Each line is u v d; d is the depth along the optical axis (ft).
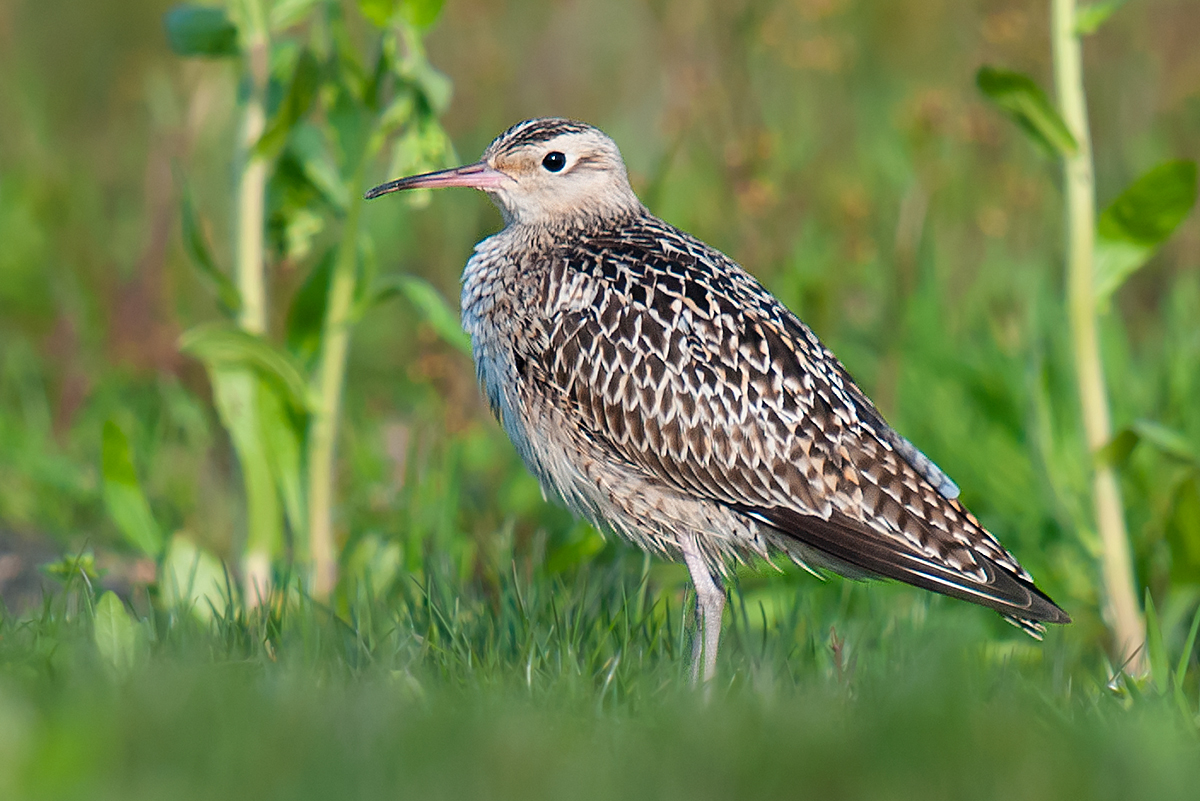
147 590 36.37
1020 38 55.01
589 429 32.78
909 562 31.30
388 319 56.49
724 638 34.88
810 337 33.12
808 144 55.31
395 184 35.35
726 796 21.71
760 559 34.09
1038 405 37.29
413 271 56.39
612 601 35.19
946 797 21.68
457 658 29.78
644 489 32.81
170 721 23.13
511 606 33.32
